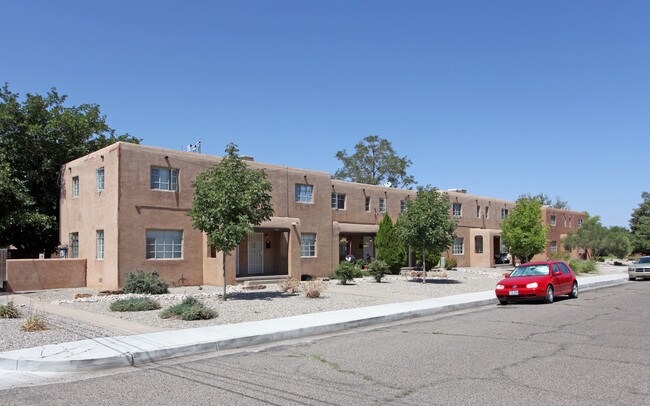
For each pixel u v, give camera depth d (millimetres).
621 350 9641
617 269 42469
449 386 7258
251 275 26781
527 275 19344
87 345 10047
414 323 13961
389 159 64125
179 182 24141
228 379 7910
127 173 22375
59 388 7531
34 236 28141
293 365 8836
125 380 7965
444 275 30578
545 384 7281
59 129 29109
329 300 18375
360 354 9672
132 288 20516
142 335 11203
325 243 31000
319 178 30953
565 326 12719
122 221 22062
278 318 13883
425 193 26938
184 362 9281
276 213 28328
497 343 10523
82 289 23281
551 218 54344
